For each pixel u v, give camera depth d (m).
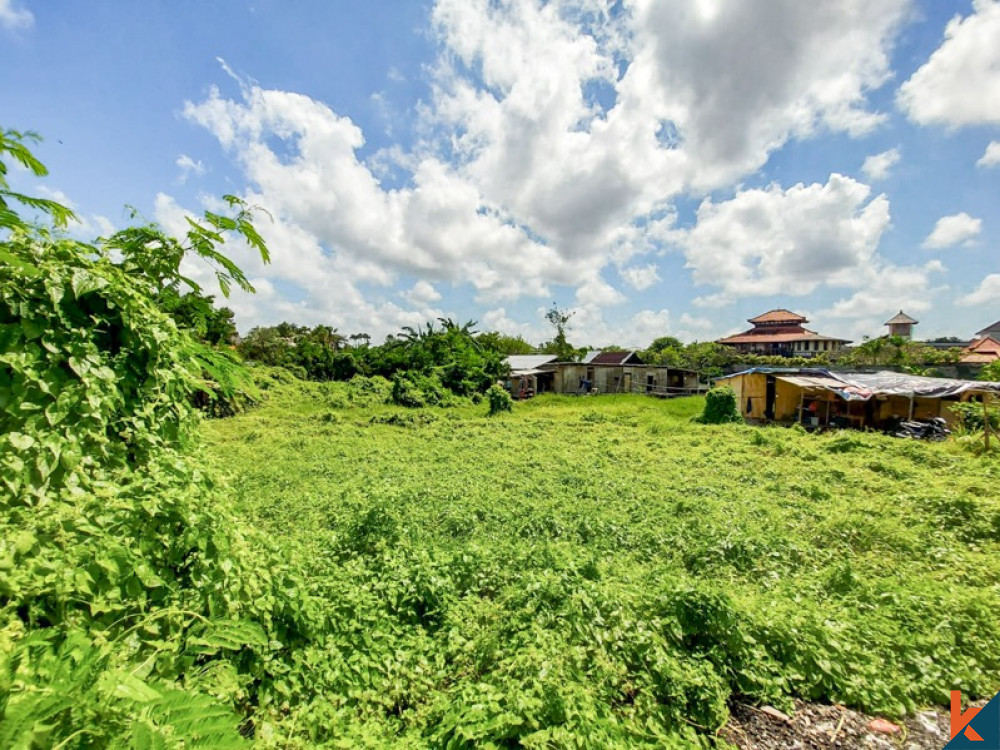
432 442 15.60
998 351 39.25
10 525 2.01
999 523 6.88
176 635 2.29
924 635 4.04
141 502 2.39
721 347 53.75
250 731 2.65
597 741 2.54
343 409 24.73
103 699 1.54
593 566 5.11
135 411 2.89
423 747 2.63
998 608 4.40
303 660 3.10
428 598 4.39
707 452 13.31
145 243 3.05
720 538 6.32
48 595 1.87
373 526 5.86
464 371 33.25
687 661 3.58
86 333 2.64
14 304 2.35
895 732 3.16
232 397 3.80
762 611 4.15
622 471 11.07
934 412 18.97
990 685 3.58
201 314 3.54
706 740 2.97
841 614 4.34
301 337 48.41
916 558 6.09
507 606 4.36
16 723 1.33
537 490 9.39
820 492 8.95
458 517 7.28
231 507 3.29
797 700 3.45
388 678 3.34
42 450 2.29
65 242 2.61
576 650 3.44
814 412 21.59
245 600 2.82
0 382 2.29
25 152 2.22
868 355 41.44
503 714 2.66
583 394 36.47
